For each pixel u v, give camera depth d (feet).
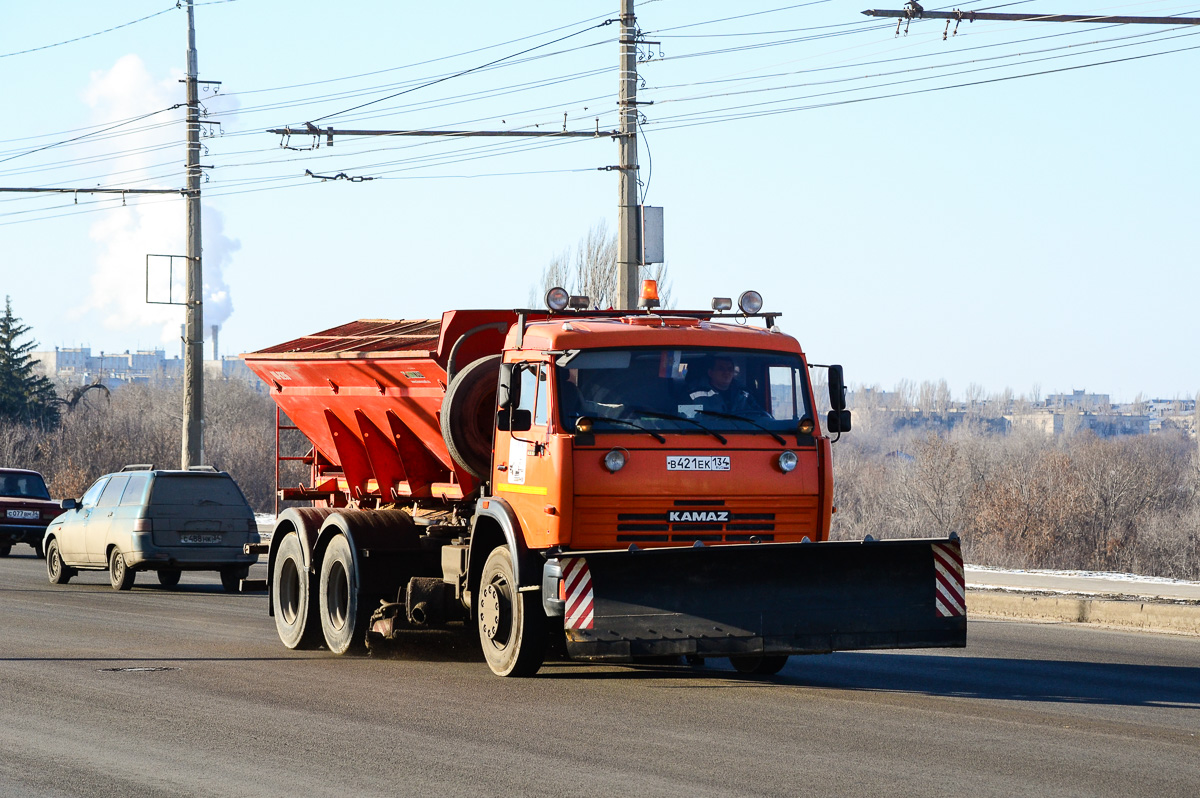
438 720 33.30
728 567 37.19
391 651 47.16
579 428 37.86
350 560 46.75
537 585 39.01
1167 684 40.37
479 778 26.76
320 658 46.44
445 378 45.21
